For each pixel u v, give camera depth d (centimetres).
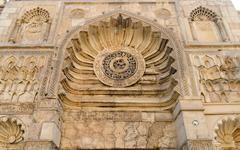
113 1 1215
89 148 861
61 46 1012
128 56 1111
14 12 1184
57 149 812
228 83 923
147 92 1014
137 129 905
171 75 988
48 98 852
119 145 867
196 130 765
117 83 1033
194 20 1159
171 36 1048
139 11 1169
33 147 736
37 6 1205
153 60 1106
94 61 1098
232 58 989
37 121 794
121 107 971
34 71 961
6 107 857
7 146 802
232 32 1084
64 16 1160
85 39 1119
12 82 930
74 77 1051
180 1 1224
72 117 934
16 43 1054
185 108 820
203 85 923
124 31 1174
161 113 946
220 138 815
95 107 969
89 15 1161
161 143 867
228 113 835
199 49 1022
